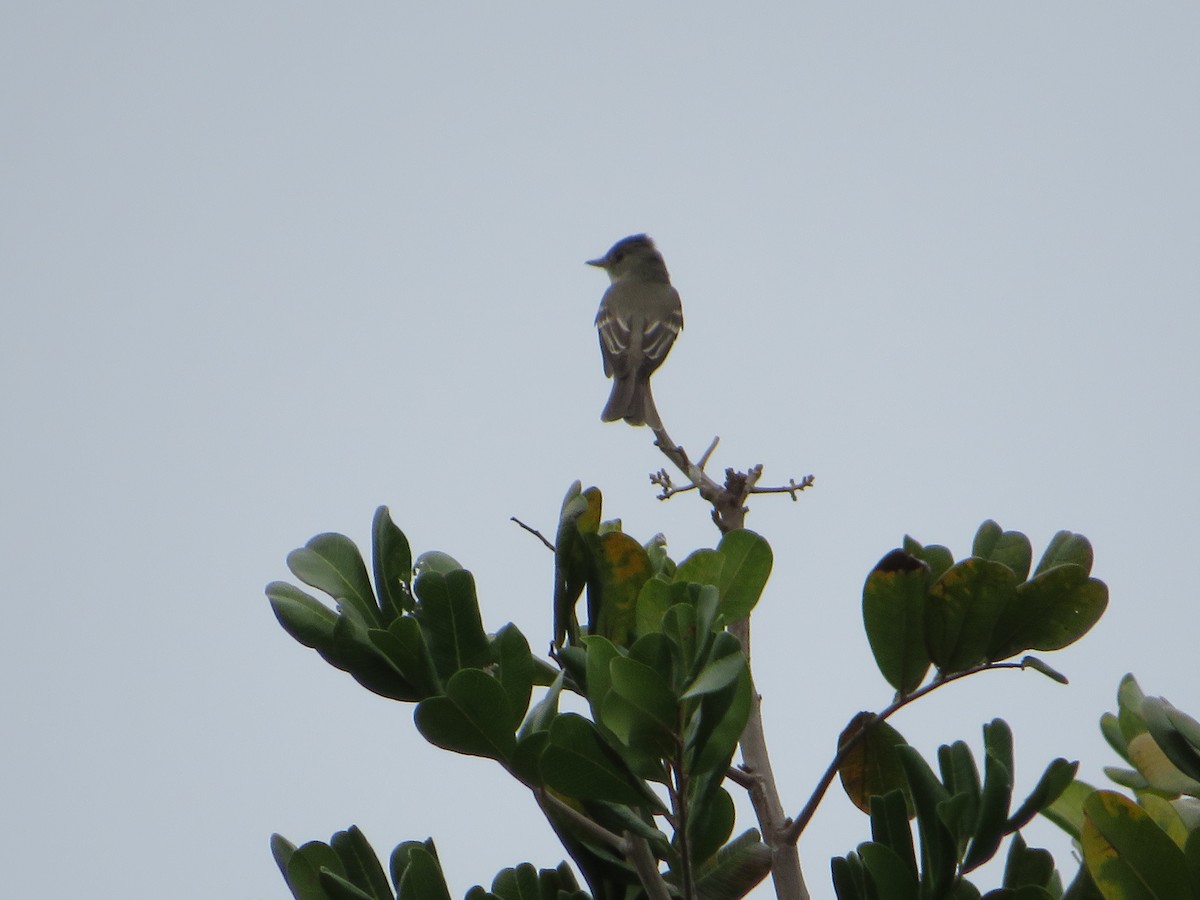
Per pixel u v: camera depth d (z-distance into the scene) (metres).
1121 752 5.70
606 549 5.46
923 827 4.73
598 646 4.67
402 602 5.16
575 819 4.77
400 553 5.20
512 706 4.84
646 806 4.66
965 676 5.23
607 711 4.55
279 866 5.10
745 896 4.96
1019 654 5.22
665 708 4.53
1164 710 4.85
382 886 5.06
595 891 5.04
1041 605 5.19
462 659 4.96
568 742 4.64
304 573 5.11
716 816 4.71
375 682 4.96
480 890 4.88
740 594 5.48
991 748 4.78
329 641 4.99
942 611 5.23
